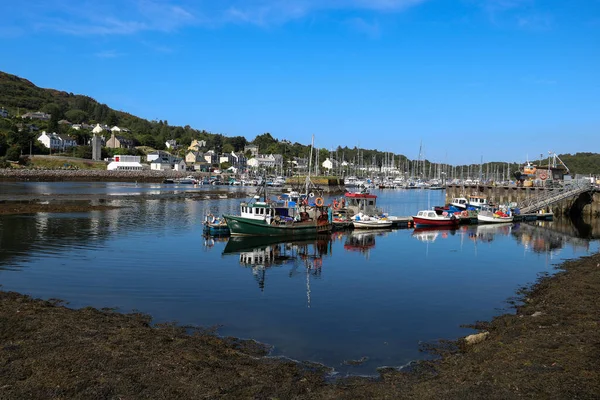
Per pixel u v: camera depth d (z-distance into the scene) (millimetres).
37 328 18078
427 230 57875
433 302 25031
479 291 27422
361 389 14062
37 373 14141
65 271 30203
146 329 18891
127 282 27875
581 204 77500
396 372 15742
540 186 89000
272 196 108062
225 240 45406
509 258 38562
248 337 19250
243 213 50562
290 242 46562
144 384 13719
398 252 41094
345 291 27078
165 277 29484
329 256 38812
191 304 23828
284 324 21000
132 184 147375
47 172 153500
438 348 18172
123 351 16094
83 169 174750
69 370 14438
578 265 34344
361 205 66438
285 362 16531
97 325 18969
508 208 71500
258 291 26734
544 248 44344
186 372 14695
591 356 15109
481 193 96875
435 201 113625
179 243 42656
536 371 14234
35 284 26750
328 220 53938
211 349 17172
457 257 38812
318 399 13367
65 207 67625
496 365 15008
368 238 50156
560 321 19531
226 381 14227
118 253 36812
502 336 18250
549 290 26328
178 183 166875
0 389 13078
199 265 33531
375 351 17859
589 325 18406
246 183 164375
